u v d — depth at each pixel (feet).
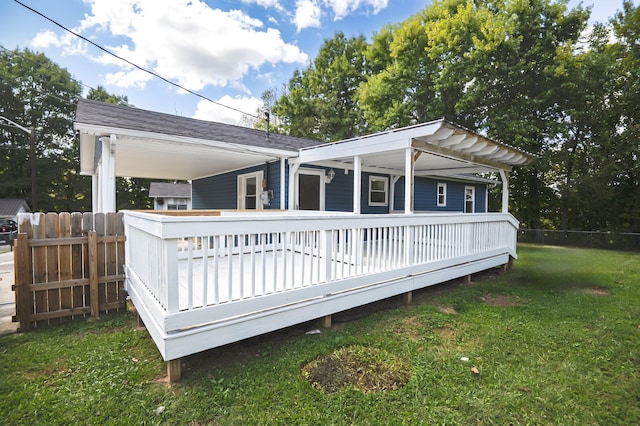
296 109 82.28
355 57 81.56
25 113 80.79
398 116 53.93
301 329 11.48
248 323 9.12
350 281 12.10
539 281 19.79
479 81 45.98
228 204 34.78
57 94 85.05
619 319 12.76
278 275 13.19
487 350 9.91
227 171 35.06
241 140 22.84
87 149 26.23
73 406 7.04
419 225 15.52
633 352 9.83
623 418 6.83
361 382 8.14
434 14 52.90
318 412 6.89
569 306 14.40
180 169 34.71
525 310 13.85
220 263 16.65
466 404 7.22
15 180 76.95
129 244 13.42
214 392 7.56
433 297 15.88
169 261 7.84
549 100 45.32
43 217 12.42
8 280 19.74
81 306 13.07
